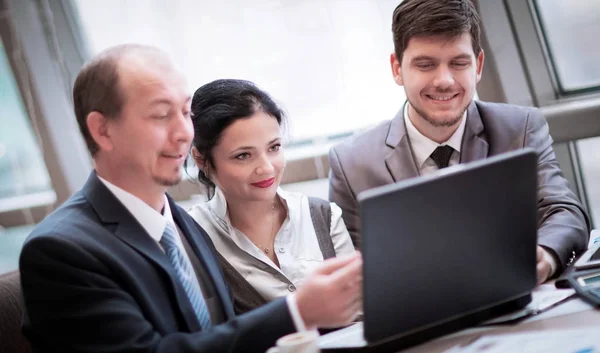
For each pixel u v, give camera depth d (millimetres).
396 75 2266
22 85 3322
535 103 2896
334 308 1517
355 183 2254
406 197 1390
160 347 1503
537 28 2855
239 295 1977
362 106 2957
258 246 2055
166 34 3125
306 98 3025
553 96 2906
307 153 3127
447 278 1486
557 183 2166
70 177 3432
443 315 1513
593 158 2943
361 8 2863
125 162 1620
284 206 2100
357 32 2889
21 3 3244
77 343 1498
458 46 2072
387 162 2234
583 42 2857
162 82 1604
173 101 1613
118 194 1647
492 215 1507
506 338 1492
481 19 2775
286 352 1375
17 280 1884
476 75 2170
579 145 2938
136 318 1512
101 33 3256
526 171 1527
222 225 2023
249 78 3070
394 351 1527
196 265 1791
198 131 1942
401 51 2152
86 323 1492
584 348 1359
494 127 2229
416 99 2135
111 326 1488
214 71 3098
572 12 2832
